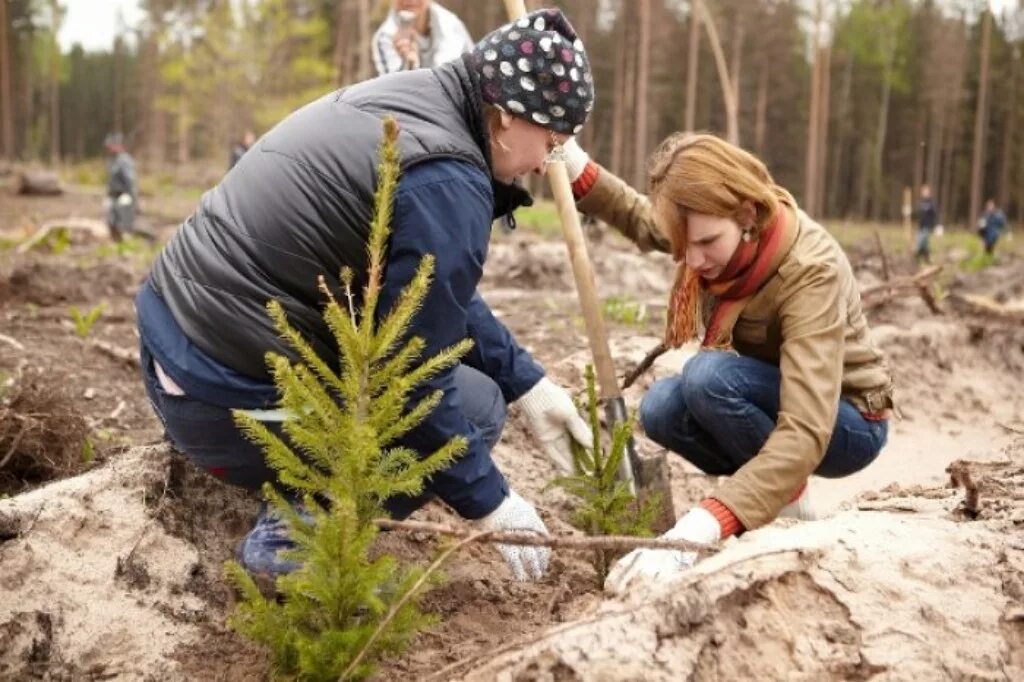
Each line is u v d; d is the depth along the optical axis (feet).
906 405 20.62
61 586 9.16
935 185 159.02
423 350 8.44
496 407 10.05
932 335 22.75
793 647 7.63
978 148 149.69
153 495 10.19
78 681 8.64
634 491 10.61
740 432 10.36
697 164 8.99
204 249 8.66
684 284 10.01
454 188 8.25
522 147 8.88
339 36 121.08
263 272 8.54
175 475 10.43
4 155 147.54
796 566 7.99
